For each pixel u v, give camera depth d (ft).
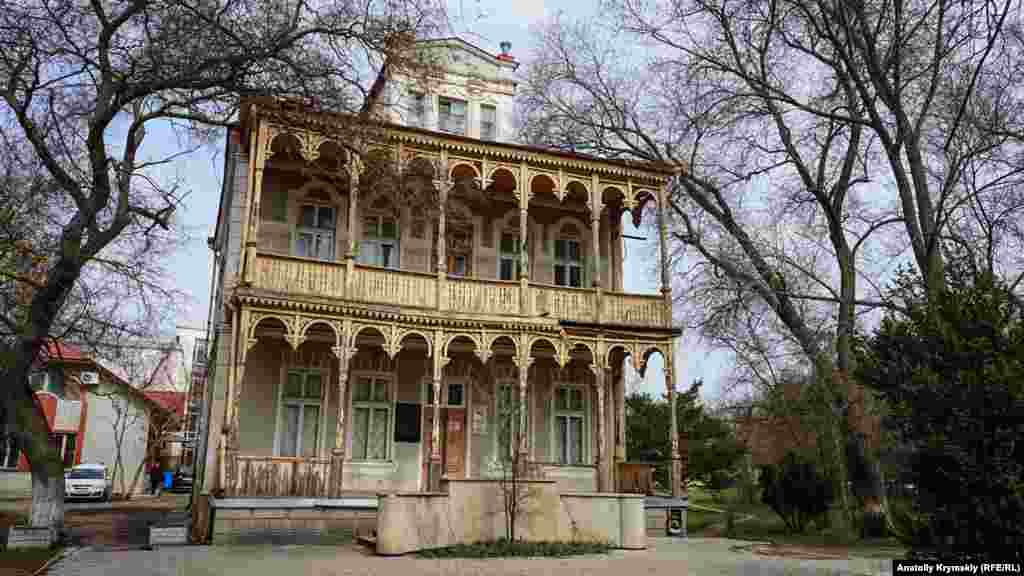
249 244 53.88
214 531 48.96
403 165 59.98
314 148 55.67
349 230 58.13
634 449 109.40
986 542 26.05
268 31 44.80
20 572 35.91
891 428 28.96
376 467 61.82
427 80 50.29
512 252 70.95
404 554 43.75
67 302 66.80
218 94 47.26
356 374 63.16
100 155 48.88
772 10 77.30
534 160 64.54
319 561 40.81
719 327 83.15
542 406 68.59
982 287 28.14
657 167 68.59
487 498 48.75
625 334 64.95
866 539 62.54
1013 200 68.18
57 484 48.29
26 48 44.27
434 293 60.23
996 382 25.40
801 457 75.46
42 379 113.50
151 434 124.16
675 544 55.06
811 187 79.05
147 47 45.37
